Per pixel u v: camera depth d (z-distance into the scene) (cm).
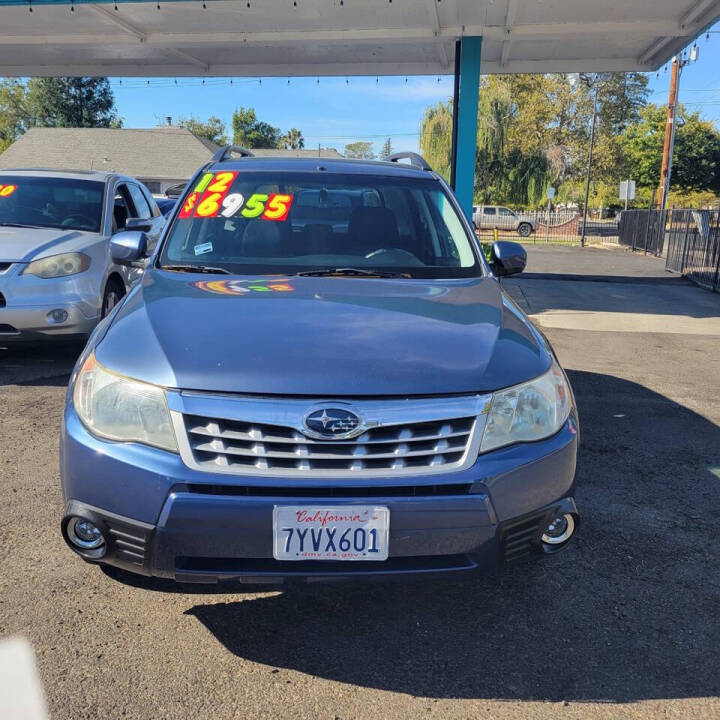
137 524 219
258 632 258
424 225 376
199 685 229
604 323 995
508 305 310
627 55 1480
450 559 229
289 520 214
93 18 1218
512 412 234
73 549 236
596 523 355
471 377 232
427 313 276
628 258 2500
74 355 672
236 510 213
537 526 239
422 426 223
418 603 279
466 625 266
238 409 217
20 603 270
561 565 312
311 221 365
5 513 342
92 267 605
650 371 706
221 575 219
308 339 243
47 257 579
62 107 5750
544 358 262
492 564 230
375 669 239
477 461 225
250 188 383
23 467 399
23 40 1346
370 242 361
